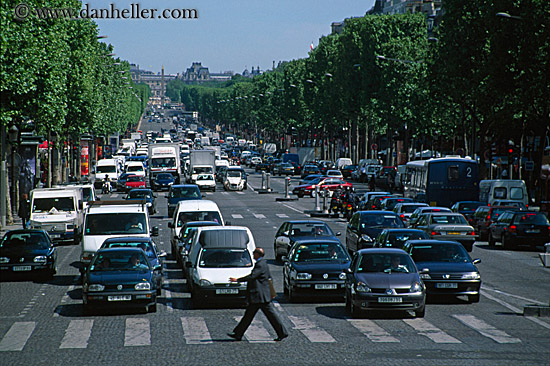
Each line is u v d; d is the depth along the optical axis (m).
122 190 154.38
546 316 38.50
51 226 76.00
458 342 31.89
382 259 39.78
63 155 165.88
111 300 39.22
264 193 152.50
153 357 29.34
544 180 96.69
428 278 41.91
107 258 41.53
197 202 67.62
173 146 164.38
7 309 41.88
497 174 136.75
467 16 112.75
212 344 31.83
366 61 172.88
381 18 171.88
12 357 29.81
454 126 144.00
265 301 32.22
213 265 42.53
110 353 30.23
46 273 53.06
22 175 107.94
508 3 95.75
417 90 145.88
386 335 33.50
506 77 96.75
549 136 134.12
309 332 34.38
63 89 89.44
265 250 68.88
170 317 39.06
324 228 60.12
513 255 67.06
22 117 84.00
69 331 35.22
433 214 69.62
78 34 121.81
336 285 42.66
